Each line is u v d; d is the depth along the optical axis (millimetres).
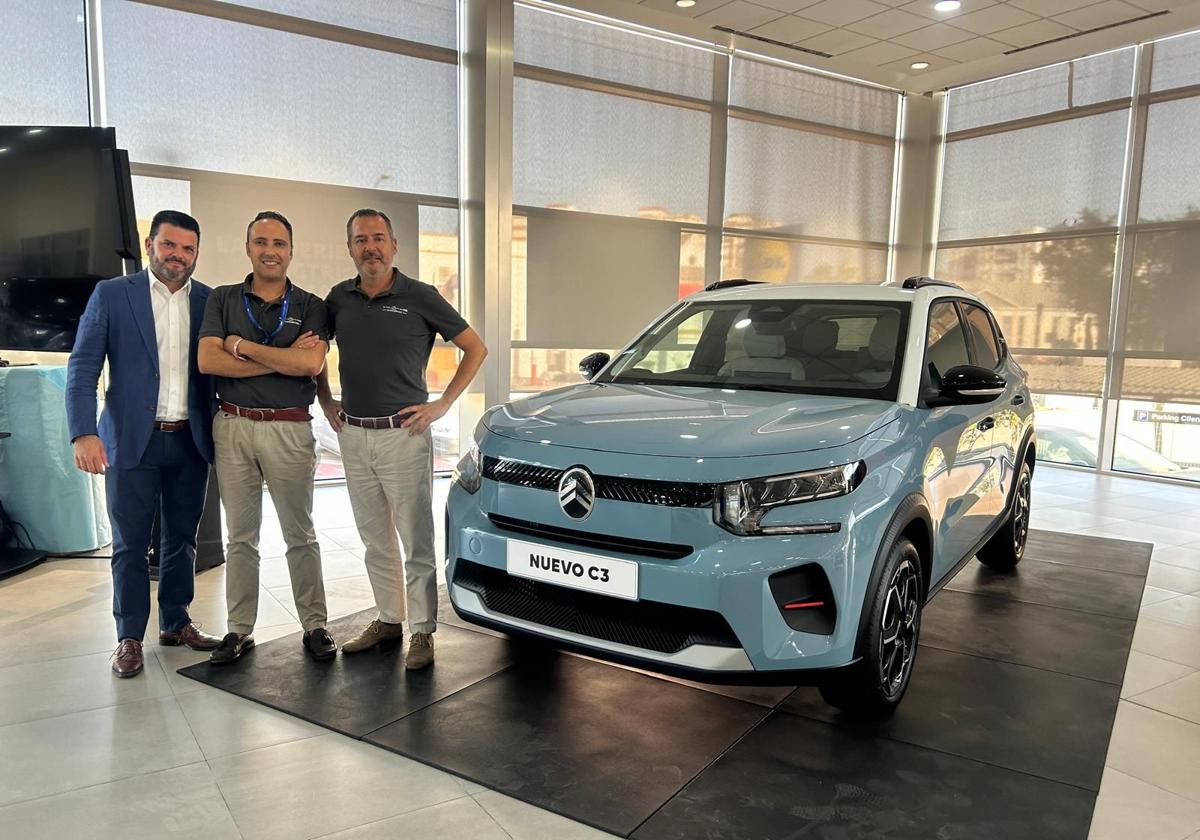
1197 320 7113
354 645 3004
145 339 2844
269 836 1911
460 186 6871
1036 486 7078
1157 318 7375
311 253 6277
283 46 6004
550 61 7027
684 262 7973
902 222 9250
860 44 7484
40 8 5172
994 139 8562
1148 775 2256
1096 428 7887
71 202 4012
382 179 6516
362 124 6379
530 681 2775
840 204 8906
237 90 5867
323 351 2834
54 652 3021
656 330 3443
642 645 2213
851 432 2330
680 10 6797
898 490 2385
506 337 6867
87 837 1902
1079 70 7812
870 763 2268
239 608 2949
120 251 3826
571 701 2629
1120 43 7246
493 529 2447
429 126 6672
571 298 7383
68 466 4254
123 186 3777
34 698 2629
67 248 4043
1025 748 2371
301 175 6176
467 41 6664
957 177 8930
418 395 2893
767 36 7375
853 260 9102
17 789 2100
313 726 2457
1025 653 3121
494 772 2191
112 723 2461
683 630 2150
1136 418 7594
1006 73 8227
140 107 5551
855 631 2211
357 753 2299
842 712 2586
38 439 4172
